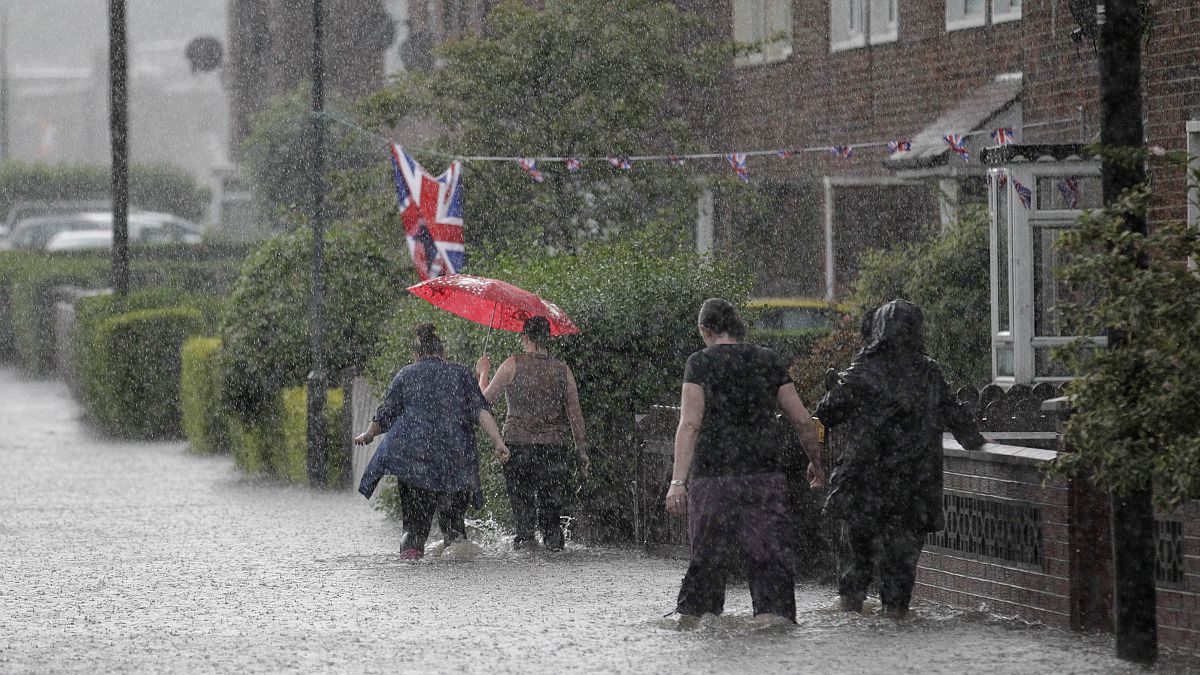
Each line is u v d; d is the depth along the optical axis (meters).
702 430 25.77
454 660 23.86
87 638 26.25
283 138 111.38
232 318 57.84
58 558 37.00
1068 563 25.27
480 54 63.25
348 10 123.75
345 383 51.75
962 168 54.75
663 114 71.56
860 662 23.11
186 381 66.25
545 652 24.31
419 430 35.19
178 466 60.12
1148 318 21.97
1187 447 21.39
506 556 36.00
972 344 47.88
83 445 68.19
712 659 23.50
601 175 62.09
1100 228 22.38
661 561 34.97
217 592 31.36
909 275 50.06
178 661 24.09
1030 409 32.12
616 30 63.53
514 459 36.34
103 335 70.69
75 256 129.12
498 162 61.66
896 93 67.00
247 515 45.59
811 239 74.12
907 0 65.88
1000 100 55.50
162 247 126.88
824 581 31.61
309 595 30.77
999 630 25.42
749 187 66.38
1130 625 22.91
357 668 23.39
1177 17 43.03
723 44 65.88
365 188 64.25
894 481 26.00
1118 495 22.86
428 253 49.31
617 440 37.75
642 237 44.06
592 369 38.28
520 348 39.22
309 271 58.12
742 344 25.95
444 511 36.19
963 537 27.62
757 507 25.69
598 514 37.97
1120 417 22.06
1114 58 22.98
